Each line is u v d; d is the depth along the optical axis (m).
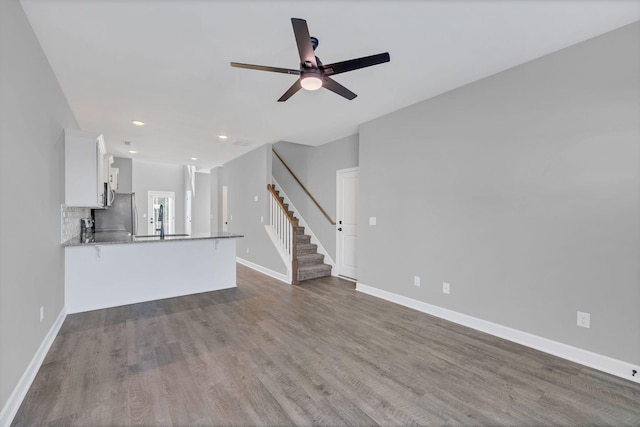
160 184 9.71
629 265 2.17
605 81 2.26
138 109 3.80
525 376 2.20
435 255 3.43
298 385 2.06
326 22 2.11
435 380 2.14
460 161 3.18
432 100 3.43
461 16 2.05
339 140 5.39
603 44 2.27
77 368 2.24
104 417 1.72
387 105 3.68
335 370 2.26
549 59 2.54
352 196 5.20
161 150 6.32
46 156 2.57
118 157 7.09
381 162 4.07
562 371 2.26
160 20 2.08
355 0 1.87
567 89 2.45
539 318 2.62
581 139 2.38
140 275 3.91
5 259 1.71
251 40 2.33
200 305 3.79
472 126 3.07
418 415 1.78
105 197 4.31
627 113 2.17
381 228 4.10
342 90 2.43
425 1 1.89
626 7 1.96
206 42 2.36
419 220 3.60
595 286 2.32
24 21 2.00
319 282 5.04
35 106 2.26
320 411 1.80
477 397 1.95
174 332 2.93
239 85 3.10
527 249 2.69
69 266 3.44
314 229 6.00
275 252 5.43
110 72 2.83
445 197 3.32
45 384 2.03
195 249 4.35
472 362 2.40
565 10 1.99
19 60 1.93
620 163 2.21
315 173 5.98
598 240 2.30
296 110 3.85
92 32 2.22
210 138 5.29
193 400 1.88
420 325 3.16
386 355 2.50
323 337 2.85
